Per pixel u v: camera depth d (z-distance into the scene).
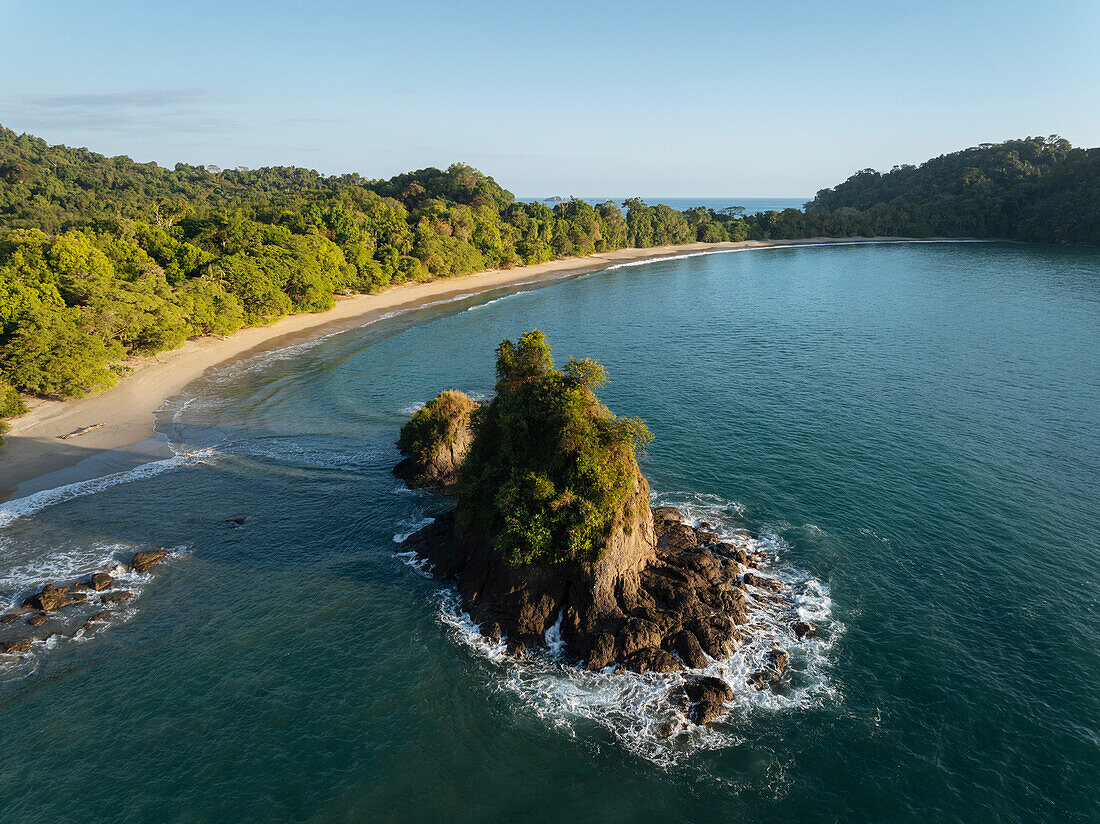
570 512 40.09
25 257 99.81
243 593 44.81
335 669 37.78
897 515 52.84
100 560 48.50
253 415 78.75
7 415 75.12
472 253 197.88
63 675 37.12
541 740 33.22
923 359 98.81
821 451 65.06
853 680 36.56
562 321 135.25
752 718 34.28
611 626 39.41
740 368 96.38
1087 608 41.66
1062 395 80.25
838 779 30.78
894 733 33.09
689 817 29.16
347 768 31.42
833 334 118.31
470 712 34.91
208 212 191.75
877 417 74.19
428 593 44.78
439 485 59.84
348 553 49.66
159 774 30.98
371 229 186.62
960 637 39.56
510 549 41.19
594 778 31.09
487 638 40.28
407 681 36.97
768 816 29.14
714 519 52.81
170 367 97.44
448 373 97.25
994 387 84.12
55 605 42.94
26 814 28.98
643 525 43.88
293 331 123.94
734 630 39.78
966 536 49.75
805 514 53.31
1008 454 63.53
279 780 30.75
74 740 32.84
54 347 79.81
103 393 85.38
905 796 29.77
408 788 30.44
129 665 37.94
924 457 63.22
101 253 108.12
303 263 136.38
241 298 121.31
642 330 125.88
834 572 45.88
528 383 45.94
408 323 132.62
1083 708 34.06
